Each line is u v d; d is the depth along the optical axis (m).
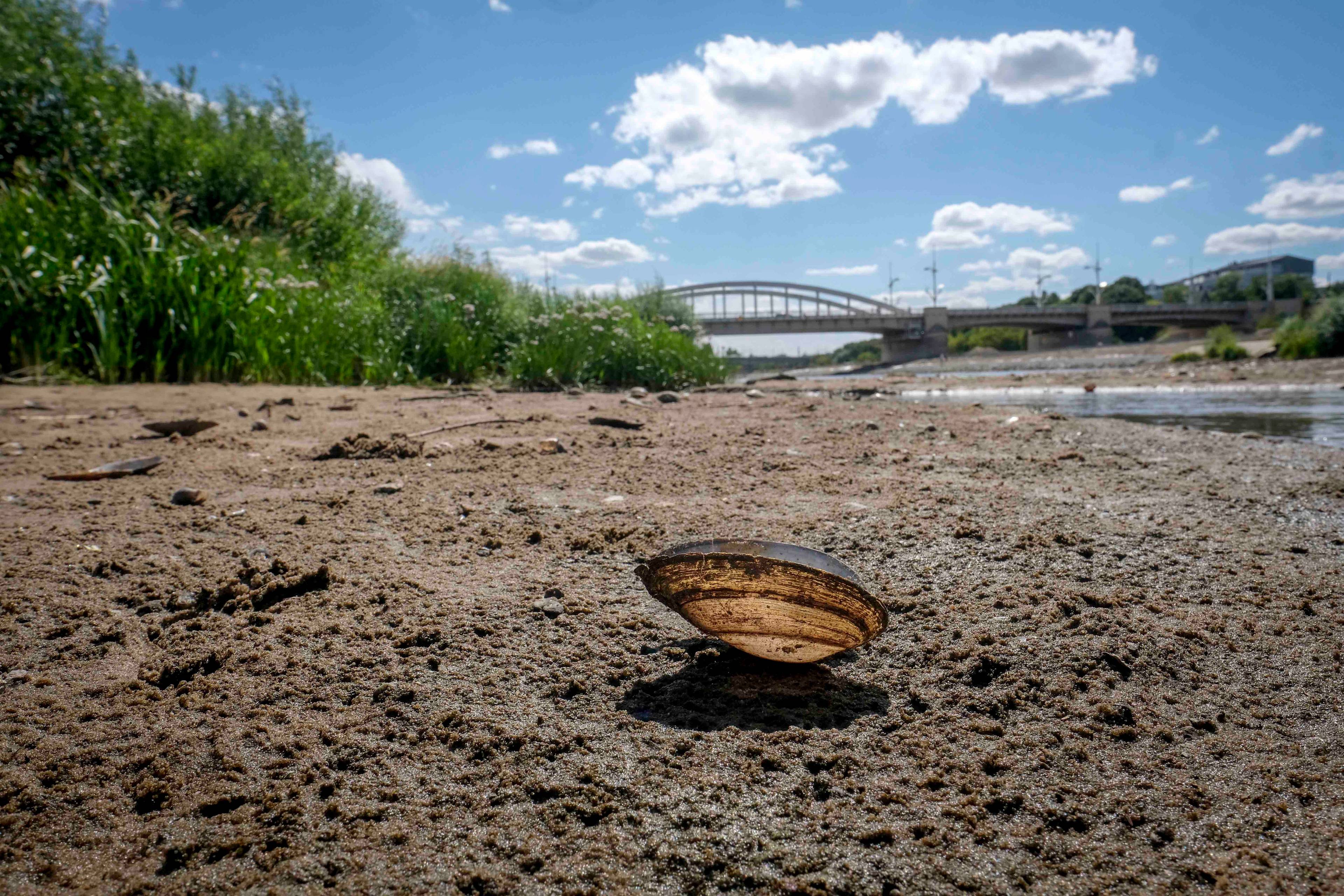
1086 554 2.57
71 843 1.23
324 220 15.66
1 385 7.45
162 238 9.59
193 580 2.39
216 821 1.27
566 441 5.13
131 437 5.08
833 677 1.76
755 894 1.08
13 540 2.78
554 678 1.75
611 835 1.21
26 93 12.82
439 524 3.04
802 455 4.68
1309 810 1.27
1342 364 16.75
